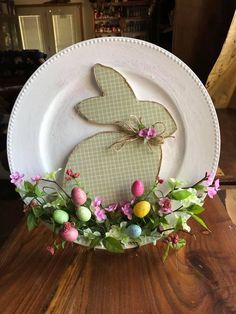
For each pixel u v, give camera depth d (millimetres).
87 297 354
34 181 392
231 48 494
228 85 670
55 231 385
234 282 366
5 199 1008
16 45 3346
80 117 388
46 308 342
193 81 372
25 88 375
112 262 406
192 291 356
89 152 391
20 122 387
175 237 393
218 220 475
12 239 459
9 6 3275
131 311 334
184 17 567
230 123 694
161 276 379
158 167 394
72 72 373
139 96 384
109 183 398
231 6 494
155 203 381
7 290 368
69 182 394
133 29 3355
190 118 385
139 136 379
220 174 550
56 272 394
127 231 373
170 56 365
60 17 3594
